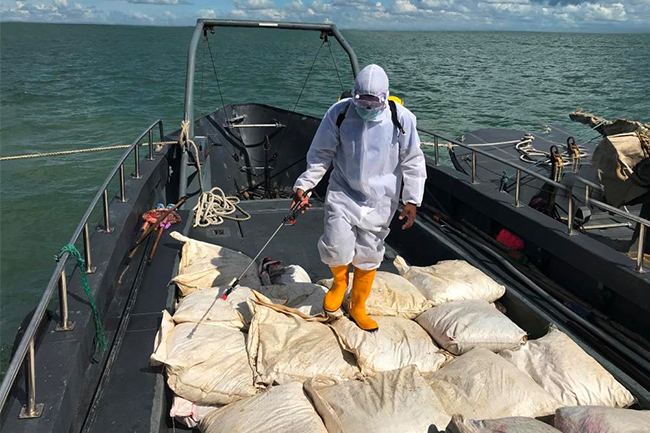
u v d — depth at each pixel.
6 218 10.20
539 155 8.59
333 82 30.92
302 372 2.91
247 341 3.12
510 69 41.06
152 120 19.95
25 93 26.09
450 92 25.94
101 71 38.03
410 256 5.67
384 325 3.34
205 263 4.24
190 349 3.00
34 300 7.57
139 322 3.74
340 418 2.53
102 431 2.75
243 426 2.52
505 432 2.28
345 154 3.14
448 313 3.42
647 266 3.98
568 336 3.44
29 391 2.45
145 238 5.14
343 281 3.31
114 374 3.17
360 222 3.16
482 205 5.61
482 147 9.09
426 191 6.74
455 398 2.73
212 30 7.30
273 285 3.89
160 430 2.87
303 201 3.35
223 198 6.35
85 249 3.75
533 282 4.80
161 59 51.59
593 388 2.92
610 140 4.68
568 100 23.30
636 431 2.30
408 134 3.10
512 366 2.93
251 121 8.90
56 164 13.39
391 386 2.70
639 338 3.97
